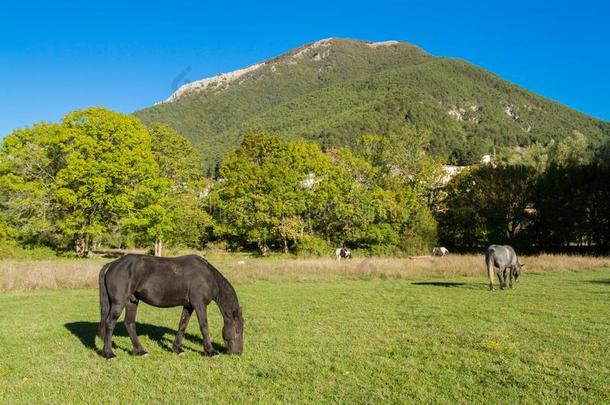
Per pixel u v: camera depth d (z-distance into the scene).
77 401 7.43
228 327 10.06
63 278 23.55
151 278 9.76
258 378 8.48
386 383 8.23
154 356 9.95
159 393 7.78
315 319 14.27
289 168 53.19
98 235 44.75
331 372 8.80
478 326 12.99
